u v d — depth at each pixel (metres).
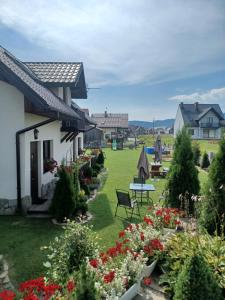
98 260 4.50
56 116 9.62
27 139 9.53
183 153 9.14
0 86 9.14
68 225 6.01
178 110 70.62
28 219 8.88
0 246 6.78
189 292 3.62
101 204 10.98
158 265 5.11
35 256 6.25
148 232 5.60
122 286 4.04
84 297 2.97
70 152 16.80
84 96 18.31
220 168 6.59
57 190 8.62
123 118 63.81
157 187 15.23
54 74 13.40
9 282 5.19
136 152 38.88
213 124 64.88
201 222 6.62
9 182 9.36
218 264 4.40
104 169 21.45
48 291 3.46
